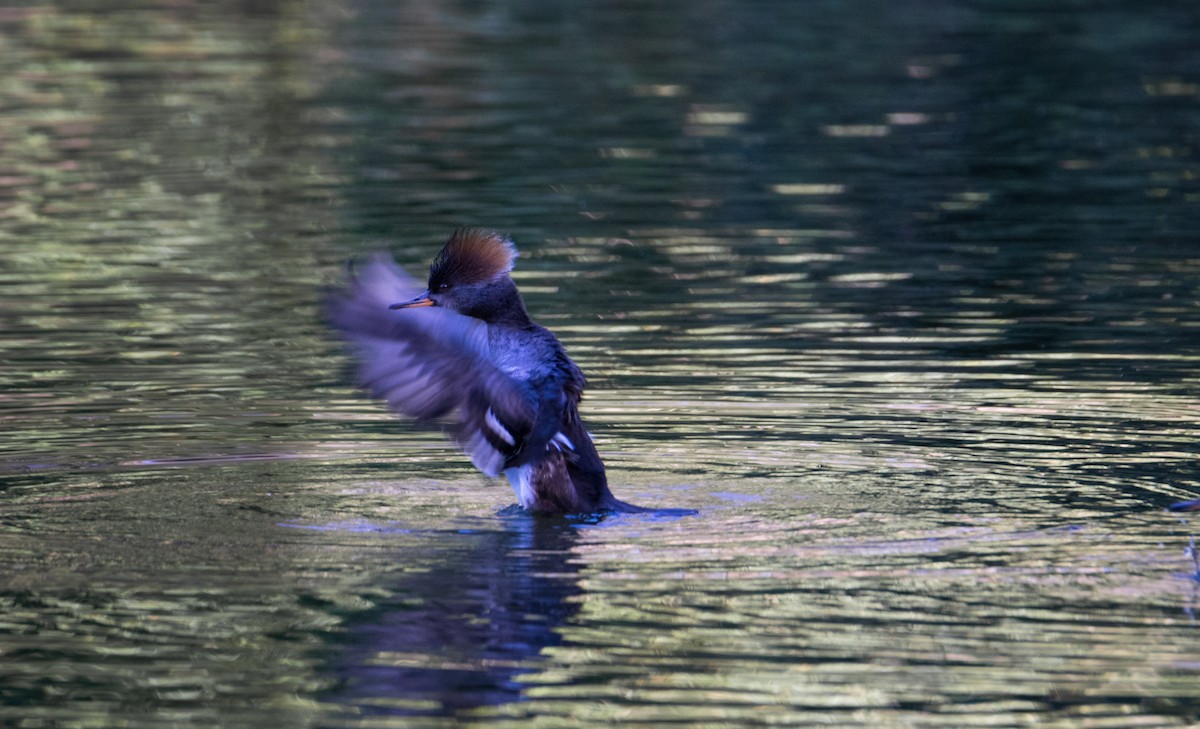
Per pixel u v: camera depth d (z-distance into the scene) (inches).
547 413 404.5
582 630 322.7
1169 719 282.7
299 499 413.7
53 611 333.7
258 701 294.0
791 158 942.4
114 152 965.8
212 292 672.4
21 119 1057.5
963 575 349.7
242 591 344.8
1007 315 620.7
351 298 415.2
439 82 1188.5
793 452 456.1
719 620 327.0
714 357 567.5
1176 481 419.8
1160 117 1035.3
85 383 538.3
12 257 732.7
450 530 388.2
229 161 942.4
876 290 665.0
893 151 956.6
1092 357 559.5
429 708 291.4
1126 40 1327.5
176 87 1173.7
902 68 1224.8
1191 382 526.0
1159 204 813.9
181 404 512.4
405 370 407.2
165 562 363.3
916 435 471.8
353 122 1054.4
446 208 823.7
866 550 367.2
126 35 1406.3
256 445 467.5
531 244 753.6
